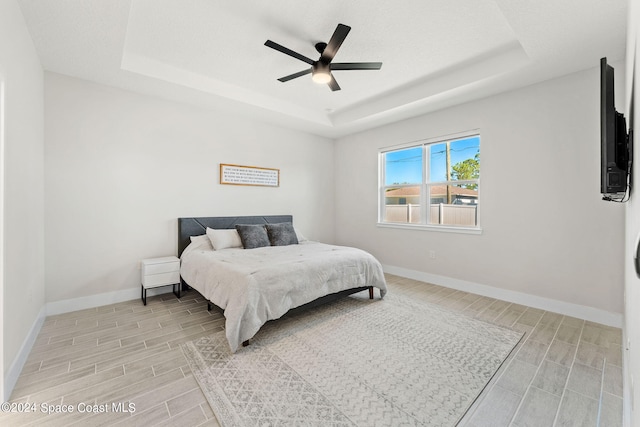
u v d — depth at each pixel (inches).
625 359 73.7
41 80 107.7
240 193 172.6
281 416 60.4
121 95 130.5
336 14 89.0
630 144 57.0
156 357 83.2
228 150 166.4
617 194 60.9
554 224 119.4
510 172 131.6
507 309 122.5
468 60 117.8
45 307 111.7
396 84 141.3
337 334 98.4
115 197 129.5
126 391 68.2
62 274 116.6
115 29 88.5
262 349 88.0
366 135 199.8
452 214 159.6
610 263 106.3
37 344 90.3
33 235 94.1
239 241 154.2
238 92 145.8
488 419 60.0
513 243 131.3
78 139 120.0
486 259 140.9
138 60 115.3
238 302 89.8
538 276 124.0
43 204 110.1
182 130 149.0
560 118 117.1
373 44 105.6
